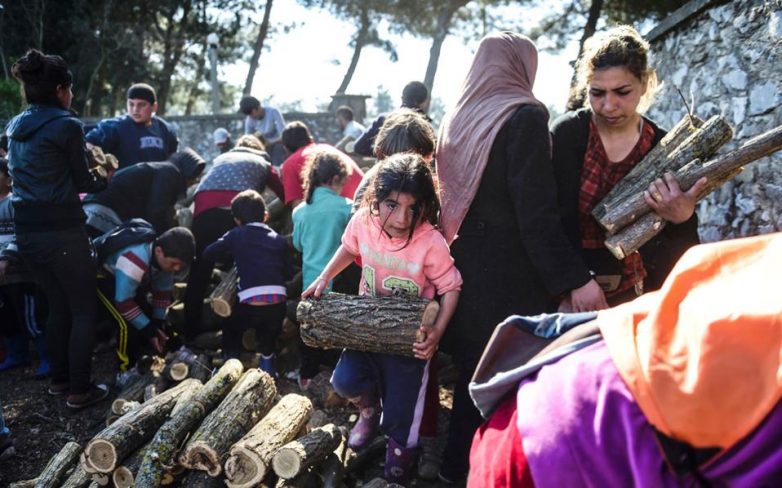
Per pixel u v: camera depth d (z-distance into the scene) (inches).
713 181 91.4
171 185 173.9
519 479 49.0
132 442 98.8
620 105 93.3
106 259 146.6
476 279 100.2
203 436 95.0
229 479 92.8
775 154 140.4
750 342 39.7
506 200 98.4
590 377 47.0
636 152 100.0
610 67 91.9
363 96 571.2
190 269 165.3
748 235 151.0
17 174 132.4
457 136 102.8
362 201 107.6
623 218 93.0
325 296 104.6
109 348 170.7
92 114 881.5
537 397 49.6
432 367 110.0
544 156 95.5
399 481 105.4
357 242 106.0
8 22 780.0
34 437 131.7
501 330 59.0
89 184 138.2
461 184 101.0
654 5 399.5
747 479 38.9
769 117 145.8
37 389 151.4
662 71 203.6
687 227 98.6
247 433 99.0
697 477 41.1
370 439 118.0
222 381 110.0
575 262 94.3
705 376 40.2
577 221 102.2
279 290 145.3
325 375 144.4
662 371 42.5
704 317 41.8
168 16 898.7
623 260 103.1
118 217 168.2
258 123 398.6
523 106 97.1
